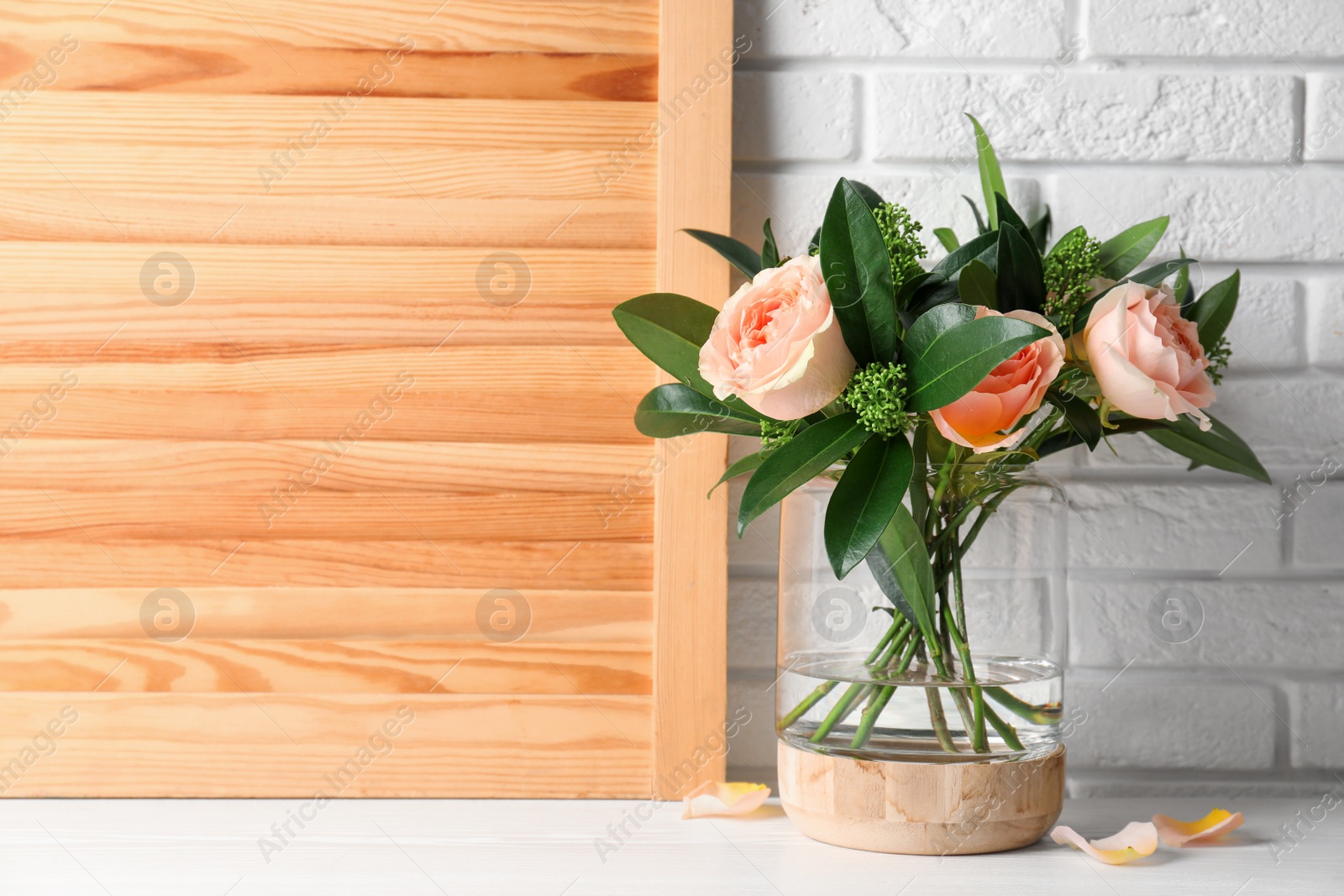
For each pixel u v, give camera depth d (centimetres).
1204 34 90
